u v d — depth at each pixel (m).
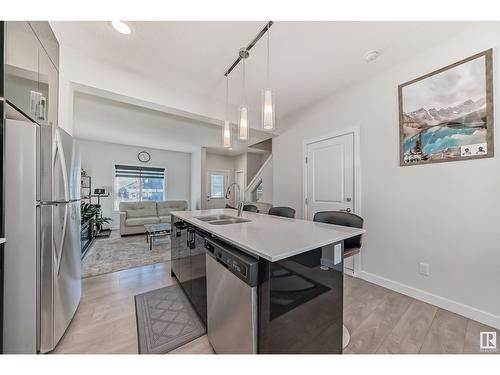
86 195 5.50
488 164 1.62
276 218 2.12
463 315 1.71
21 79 1.29
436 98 1.89
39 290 1.28
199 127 4.35
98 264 2.97
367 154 2.45
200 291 1.58
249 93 2.87
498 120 1.57
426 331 1.51
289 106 3.25
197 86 2.67
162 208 5.95
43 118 1.58
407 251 2.09
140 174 6.47
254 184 6.21
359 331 1.51
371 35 1.79
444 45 1.85
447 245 1.83
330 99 2.90
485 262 1.63
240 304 1.03
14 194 1.18
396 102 2.19
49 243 1.32
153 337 1.46
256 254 0.96
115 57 2.11
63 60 1.94
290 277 1.01
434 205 1.91
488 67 1.61
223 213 2.50
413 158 2.05
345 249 1.56
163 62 2.19
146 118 3.81
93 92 2.20
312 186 3.18
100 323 1.62
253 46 1.93
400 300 1.98
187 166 7.36
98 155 5.82
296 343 1.04
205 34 1.79
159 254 3.43
